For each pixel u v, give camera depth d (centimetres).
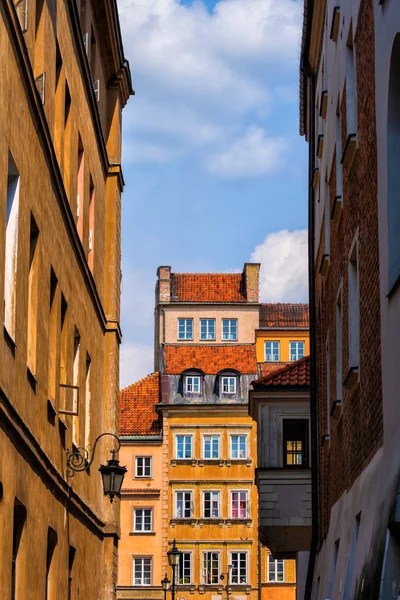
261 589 9612
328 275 3077
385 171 1750
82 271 3098
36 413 2291
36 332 2292
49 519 2459
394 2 1659
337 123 2755
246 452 9888
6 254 2038
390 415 1697
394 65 1709
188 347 10556
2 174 1867
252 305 10925
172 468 9856
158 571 9675
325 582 2770
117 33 3766
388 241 1723
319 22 3347
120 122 4034
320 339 3544
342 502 2533
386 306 1738
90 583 3256
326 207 3180
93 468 3388
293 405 4128
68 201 2725
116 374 3775
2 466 1870
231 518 9756
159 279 11119
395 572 1569
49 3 2494
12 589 2122
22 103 2077
